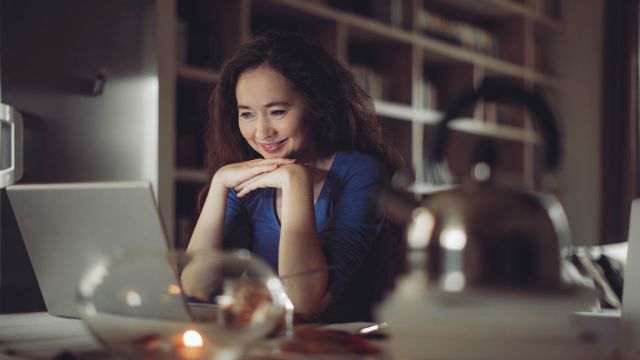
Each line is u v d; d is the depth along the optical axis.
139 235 1.29
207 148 2.20
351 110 2.03
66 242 1.37
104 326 1.00
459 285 0.94
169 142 3.59
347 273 1.76
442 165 1.02
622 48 6.04
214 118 2.12
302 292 1.60
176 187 4.14
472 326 0.93
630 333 1.30
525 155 6.37
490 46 6.10
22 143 2.87
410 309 0.95
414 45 5.27
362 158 1.96
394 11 5.19
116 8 3.28
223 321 0.99
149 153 3.38
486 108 6.03
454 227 0.96
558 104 6.66
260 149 1.96
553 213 0.96
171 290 0.99
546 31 6.61
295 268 1.67
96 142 3.19
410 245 0.98
